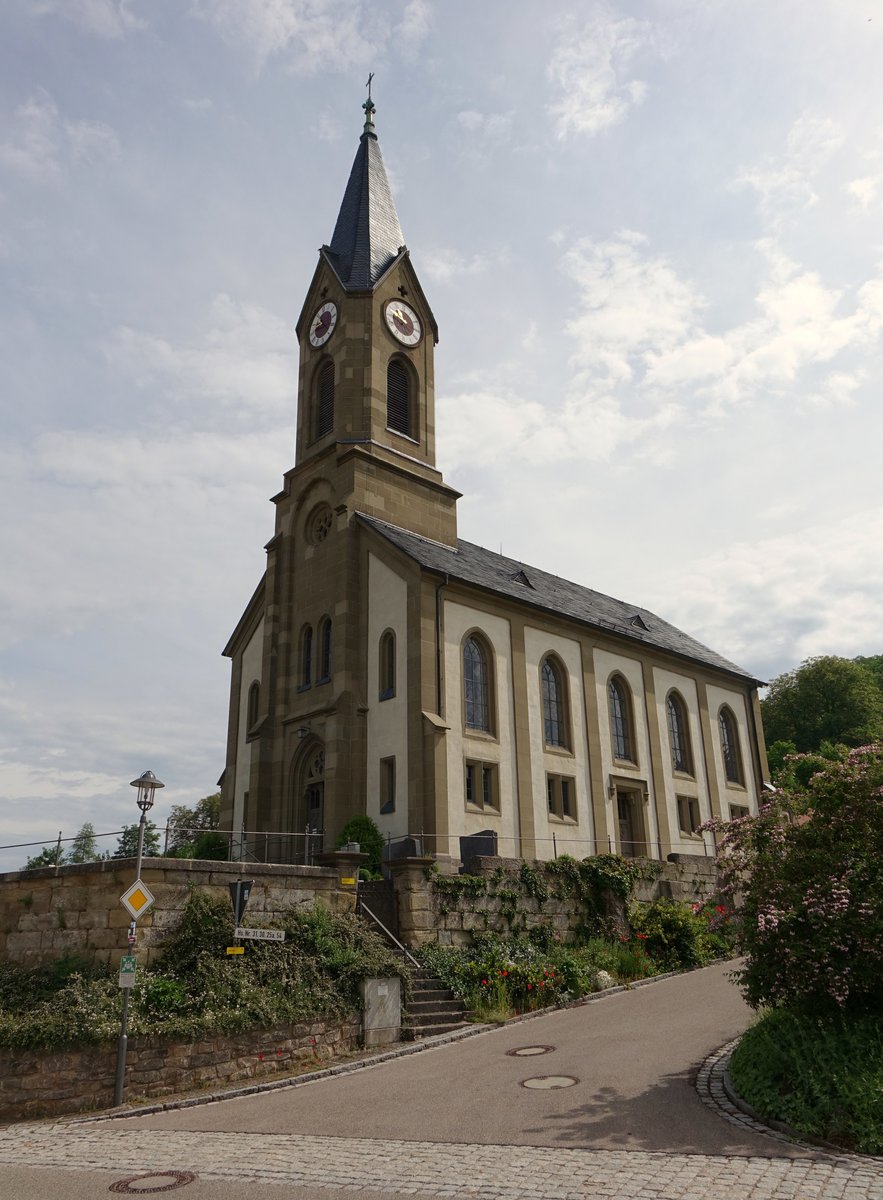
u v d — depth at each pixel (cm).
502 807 2989
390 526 3325
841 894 1211
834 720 6525
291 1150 1090
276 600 3416
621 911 2584
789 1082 1148
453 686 2950
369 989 1759
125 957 1477
